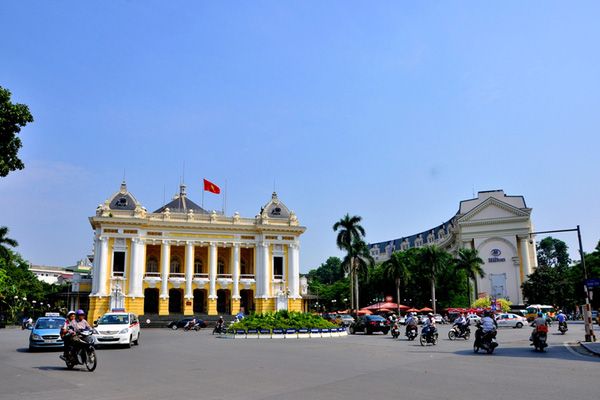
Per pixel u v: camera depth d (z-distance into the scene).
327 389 14.02
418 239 140.75
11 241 71.75
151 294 78.06
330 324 44.88
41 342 25.78
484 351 26.62
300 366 19.86
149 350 28.22
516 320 58.62
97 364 20.67
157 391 13.87
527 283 87.81
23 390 14.07
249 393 13.48
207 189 79.06
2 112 25.72
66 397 13.02
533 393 13.22
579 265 93.88
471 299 92.56
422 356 24.00
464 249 88.75
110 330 29.22
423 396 12.84
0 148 26.22
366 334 47.19
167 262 77.12
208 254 80.50
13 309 79.06
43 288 106.94
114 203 77.00
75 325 18.58
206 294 79.19
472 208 101.69
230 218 82.00
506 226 96.94
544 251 144.62
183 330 62.19
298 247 82.81
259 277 80.62
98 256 74.00
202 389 14.18
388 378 16.16
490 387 14.22
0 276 68.00
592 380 15.55
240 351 27.50
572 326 61.03
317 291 131.25
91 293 73.06
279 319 43.88
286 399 12.54
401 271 83.94
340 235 74.88
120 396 13.12
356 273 74.88
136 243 75.19
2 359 22.39
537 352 25.91
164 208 87.69
